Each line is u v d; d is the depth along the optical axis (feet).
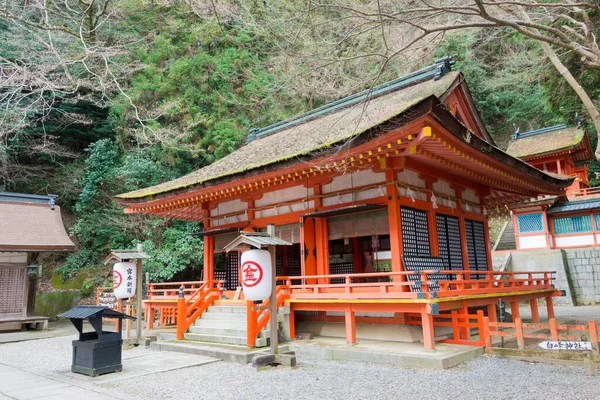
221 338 32.58
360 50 38.09
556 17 32.30
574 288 72.90
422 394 19.21
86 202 71.31
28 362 30.09
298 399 18.92
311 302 32.09
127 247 67.21
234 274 45.52
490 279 33.58
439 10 23.47
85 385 22.00
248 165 38.09
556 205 78.48
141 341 34.65
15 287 49.93
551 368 24.20
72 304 63.67
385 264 41.09
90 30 39.63
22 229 51.39
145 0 66.39
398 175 32.63
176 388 21.36
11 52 55.52
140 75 70.03
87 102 78.48
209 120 71.00
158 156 71.56
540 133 97.55
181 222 68.13
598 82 47.21
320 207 36.27
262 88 73.56
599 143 32.32
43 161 79.97
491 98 114.01
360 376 23.00
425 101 24.43
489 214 50.26
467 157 30.32
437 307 26.02
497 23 23.24
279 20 31.27
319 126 46.52
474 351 27.35
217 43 76.69
